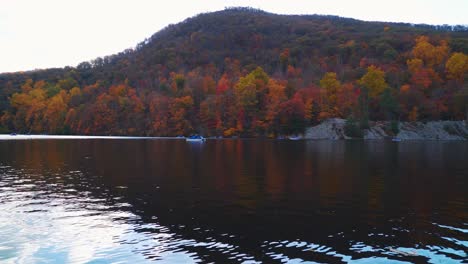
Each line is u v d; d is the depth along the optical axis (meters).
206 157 68.50
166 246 19.53
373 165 55.38
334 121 161.38
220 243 20.00
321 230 22.28
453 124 156.75
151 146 101.00
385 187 36.59
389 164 56.81
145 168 51.53
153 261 17.61
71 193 33.53
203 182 39.53
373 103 171.25
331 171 48.62
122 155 71.75
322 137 155.25
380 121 162.25
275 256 18.17
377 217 25.25
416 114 159.88
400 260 17.73
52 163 57.06
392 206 28.42
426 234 21.58
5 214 25.89
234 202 29.86
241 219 24.70
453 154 75.12
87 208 27.72
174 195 32.62
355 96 169.12
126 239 20.66
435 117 162.38
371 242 20.19
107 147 95.25
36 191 34.38
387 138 151.38
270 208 27.75
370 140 140.75
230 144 113.44
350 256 18.22
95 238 20.83
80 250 19.08
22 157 66.31
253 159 64.75
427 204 29.22
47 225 23.31
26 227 22.86
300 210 27.11
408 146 102.06
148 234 21.50
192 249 19.09
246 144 113.38
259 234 21.48
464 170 49.62
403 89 168.75
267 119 166.88
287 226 23.08
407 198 31.44
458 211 26.92
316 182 39.72
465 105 155.88
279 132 164.25
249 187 36.66
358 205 28.80
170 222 23.97
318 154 75.25
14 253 18.73
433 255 18.38
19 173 46.06
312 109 163.50
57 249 19.23
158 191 34.56
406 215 25.81
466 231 22.14
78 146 98.19
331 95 173.00
